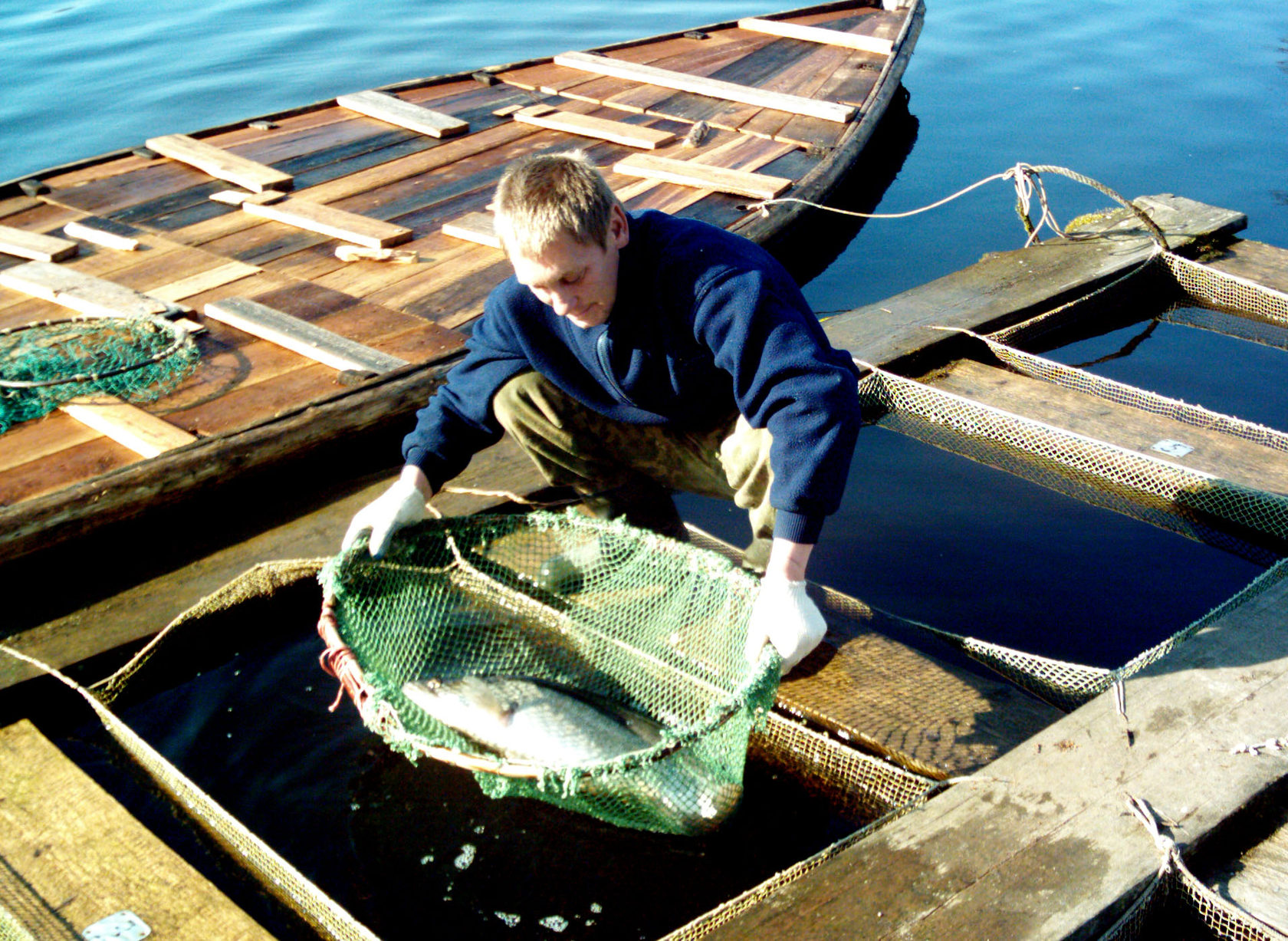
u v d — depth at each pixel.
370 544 3.01
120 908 2.43
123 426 4.09
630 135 7.31
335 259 5.66
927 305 5.75
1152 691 2.84
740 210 6.24
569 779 2.24
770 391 2.64
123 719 3.15
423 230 6.04
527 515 3.27
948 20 12.60
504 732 2.74
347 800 2.86
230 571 3.65
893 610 3.62
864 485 4.41
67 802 2.73
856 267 6.79
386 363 4.51
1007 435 4.71
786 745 3.00
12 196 6.46
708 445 3.33
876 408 5.01
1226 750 2.65
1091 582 3.80
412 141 7.44
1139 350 5.66
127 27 12.34
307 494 4.12
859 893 2.30
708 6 13.27
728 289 2.63
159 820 2.81
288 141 7.36
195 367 4.57
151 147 7.07
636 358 2.92
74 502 3.60
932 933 2.21
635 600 3.25
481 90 8.52
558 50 11.38
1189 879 2.34
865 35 9.99
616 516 3.63
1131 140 8.74
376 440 4.36
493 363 3.19
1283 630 3.05
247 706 3.21
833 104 7.91
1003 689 3.07
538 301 3.00
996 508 4.26
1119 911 2.28
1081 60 10.95
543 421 3.40
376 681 2.53
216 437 3.95
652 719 3.00
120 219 6.12
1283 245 6.81
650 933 2.52
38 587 3.57
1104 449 4.43
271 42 11.70
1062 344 5.77
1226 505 4.13
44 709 3.19
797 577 2.67
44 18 12.72
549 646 3.24
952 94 10.02
